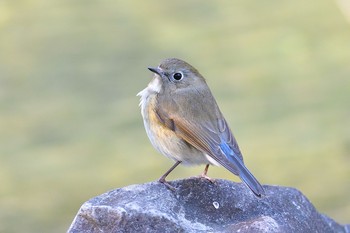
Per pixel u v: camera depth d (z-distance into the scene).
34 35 20.98
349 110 17.14
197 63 19.28
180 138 9.02
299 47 19.88
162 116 9.09
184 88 9.28
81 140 16.78
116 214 8.08
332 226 9.42
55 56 19.80
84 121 17.44
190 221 8.29
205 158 9.03
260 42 20.33
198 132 8.96
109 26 21.28
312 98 17.84
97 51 20.05
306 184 14.81
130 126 17.17
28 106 18.11
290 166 15.36
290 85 18.41
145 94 9.42
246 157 15.87
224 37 20.58
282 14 21.91
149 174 15.33
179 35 20.77
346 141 16.00
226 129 9.09
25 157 16.34
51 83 18.73
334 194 14.41
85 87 18.69
